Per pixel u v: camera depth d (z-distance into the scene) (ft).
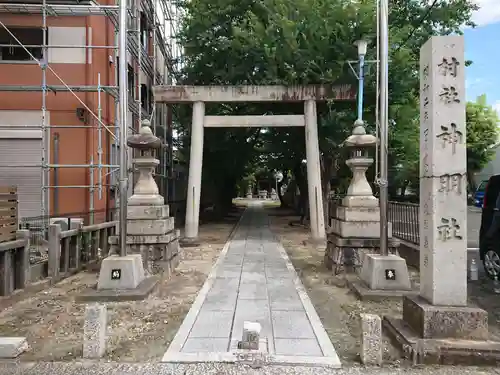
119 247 24.06
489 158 102.78
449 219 15.31
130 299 21.27
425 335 14.61
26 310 19.75
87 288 23.12
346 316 19.17
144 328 17.30
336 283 25.41
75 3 41.14
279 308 19.84
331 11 43.06
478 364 13.73
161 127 65.57
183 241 43.14
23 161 40.93
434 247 15.29
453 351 13.84
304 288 23.99
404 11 48.44
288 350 14.75
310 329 16.94
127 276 22.44
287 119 44.27
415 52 48.88
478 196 80.59
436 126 15.53
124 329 17.17
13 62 41.04
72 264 28.19
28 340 15.97
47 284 24.09
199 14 52.34
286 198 113.09
